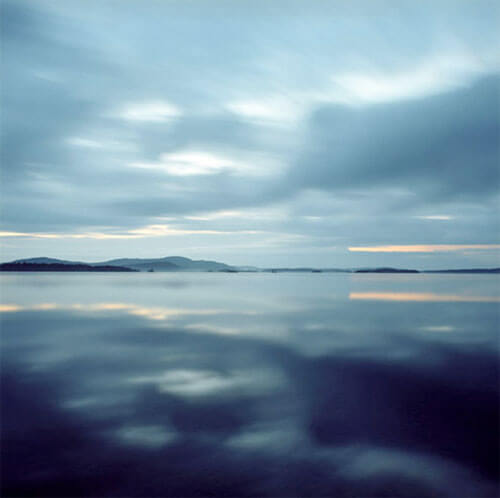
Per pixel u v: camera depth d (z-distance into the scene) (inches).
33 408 396.5
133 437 328.8
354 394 437.4
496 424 355.6
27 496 248.8
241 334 832.3
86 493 252.4
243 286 3356.3
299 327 928.3
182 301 1722.4
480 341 753.0
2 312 1269.7
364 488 258.2
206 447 313.6
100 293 2284.7
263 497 249.4
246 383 478.6
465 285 3602.4
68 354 644.7
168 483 263.0
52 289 2667.3
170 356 627.8
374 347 693.9
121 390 452.8
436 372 528.4
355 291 2556.6
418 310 1318.9
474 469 278.7
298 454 301.1
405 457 295.7
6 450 307.0
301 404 406.3
